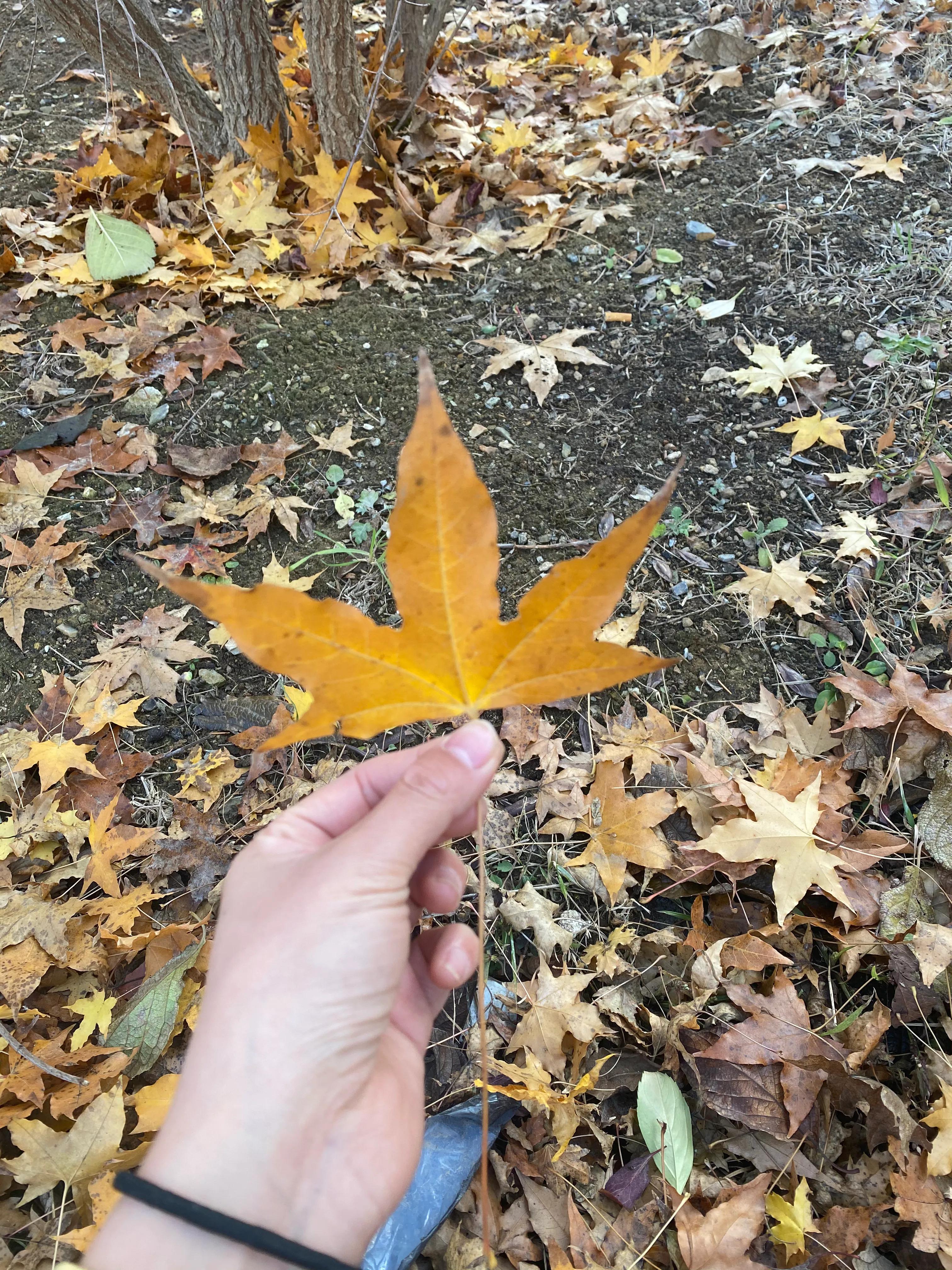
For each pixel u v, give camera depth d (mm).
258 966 209
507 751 428
